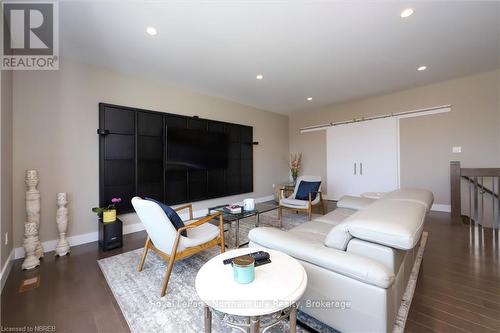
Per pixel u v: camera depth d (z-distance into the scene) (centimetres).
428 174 411
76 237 274
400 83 386
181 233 186
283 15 199
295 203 356
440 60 298
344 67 313
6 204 200
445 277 183
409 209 140
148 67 303
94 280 188
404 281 146
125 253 245
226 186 461
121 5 182
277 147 595
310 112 582
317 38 238
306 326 132
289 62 295
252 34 228
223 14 196
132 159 320
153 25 210
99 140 291
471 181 355
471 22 215
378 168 470
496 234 285
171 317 142
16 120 237
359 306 109
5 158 199
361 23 213
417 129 419
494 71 345
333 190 543
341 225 129
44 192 253
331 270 118
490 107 351
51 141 259
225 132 458
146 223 184
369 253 119
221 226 216
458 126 379
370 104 476
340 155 528
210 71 319
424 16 205
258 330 88
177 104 383
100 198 290
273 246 141
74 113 275
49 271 205
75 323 138
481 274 187
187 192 388
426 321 133
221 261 125
